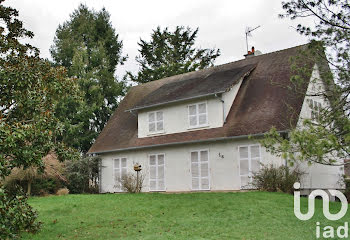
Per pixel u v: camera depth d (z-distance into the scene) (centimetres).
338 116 966
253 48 2556
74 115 3369
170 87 2431
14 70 896
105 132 2641
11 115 928
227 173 1856
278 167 1675
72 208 1407
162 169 2134
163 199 1520
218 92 1917
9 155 836
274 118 1769
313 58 1220
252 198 1377
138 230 1038
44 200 1684
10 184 1911
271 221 1067
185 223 1088
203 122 2017
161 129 2206
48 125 920
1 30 962
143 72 4469
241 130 1819
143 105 2272
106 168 2461
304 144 814
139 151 2269
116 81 3788
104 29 3953
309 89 1809
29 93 901
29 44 1041
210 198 1455
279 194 1467
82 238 973
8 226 768
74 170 2494
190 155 2020
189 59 4569
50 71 1023
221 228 1014
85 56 3541
